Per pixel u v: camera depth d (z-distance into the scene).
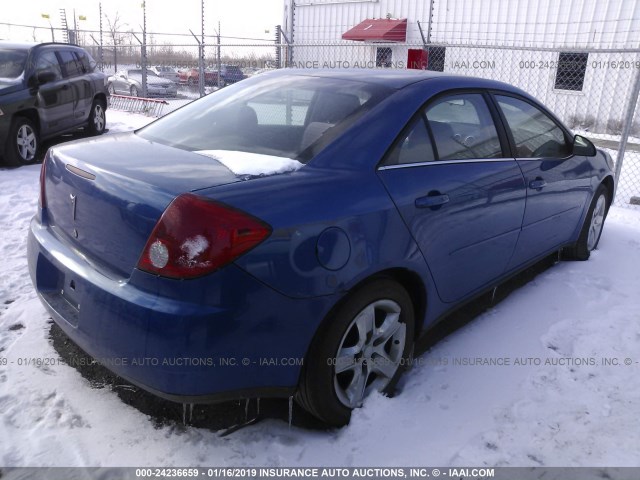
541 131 3.83
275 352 2.14
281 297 2.09
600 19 14.51
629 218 6.17
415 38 18.22
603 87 14.66
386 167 2.55
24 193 6.36
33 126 8.24
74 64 9.73
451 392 2.77
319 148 2.49
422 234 2.62
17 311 3.42
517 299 3.88
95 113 10.51
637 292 4.04
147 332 2.01
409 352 2.77
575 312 3.68
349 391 2.47
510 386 2.83
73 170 2.48
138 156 2.51
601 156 4.74
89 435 2.36
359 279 2.31
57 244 2.58
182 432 2.41
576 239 4.51
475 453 2.36
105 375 2.78
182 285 1.98
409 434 2.45
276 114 2.87
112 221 2.21
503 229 3.30
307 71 3.32
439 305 2.93
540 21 15.55
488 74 16.73
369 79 3.01
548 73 15.59
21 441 2.30
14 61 8.32
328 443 2.39
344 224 2.25
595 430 2.51
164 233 2.00
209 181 2.15
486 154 3.20
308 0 21.20
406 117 2.72
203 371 2.02
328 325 2.26
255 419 2.52
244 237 1.99
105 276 2.23
